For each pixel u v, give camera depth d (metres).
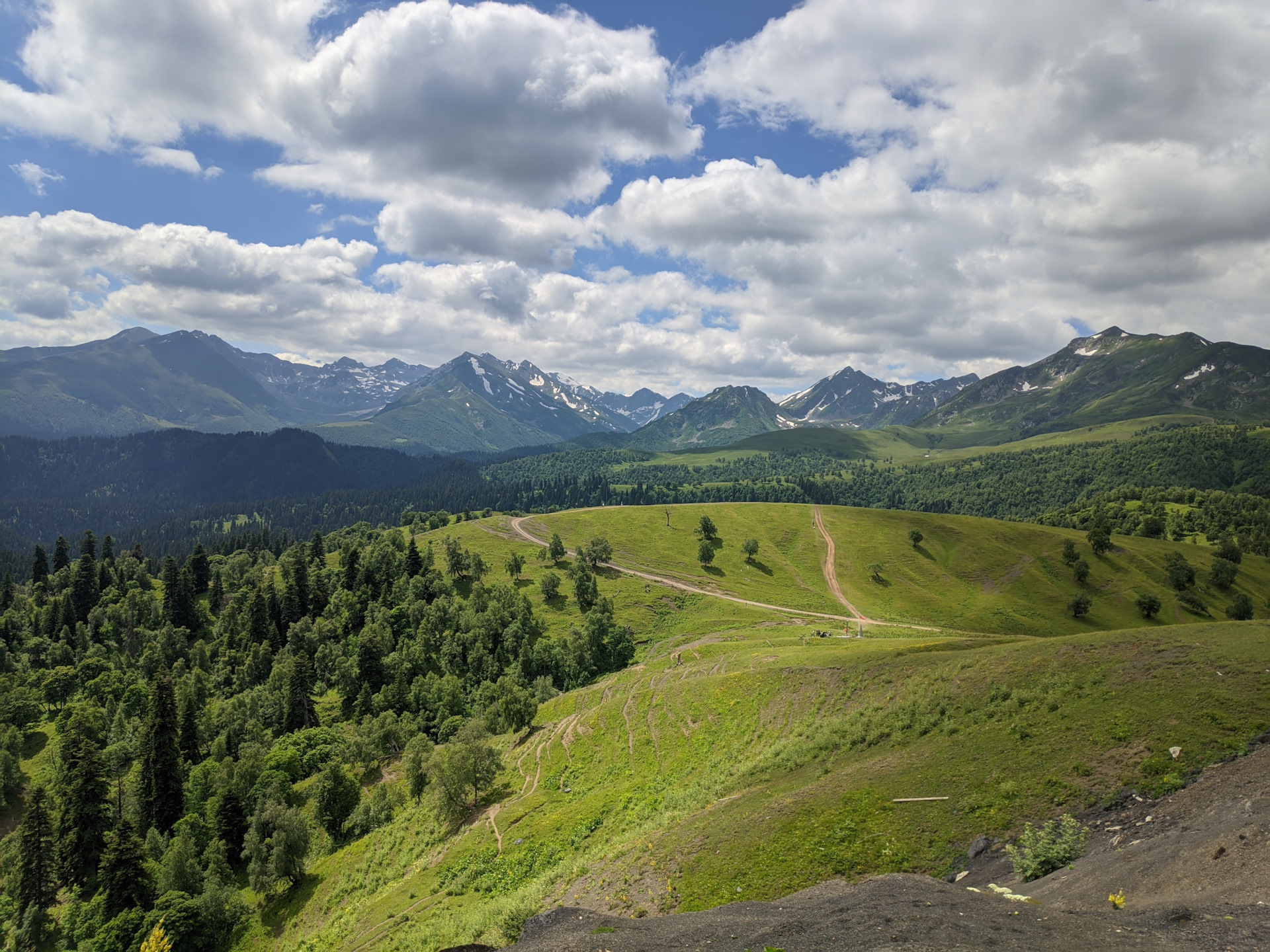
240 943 70.25
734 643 121.44
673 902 33.75
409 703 138.75
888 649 74.06
